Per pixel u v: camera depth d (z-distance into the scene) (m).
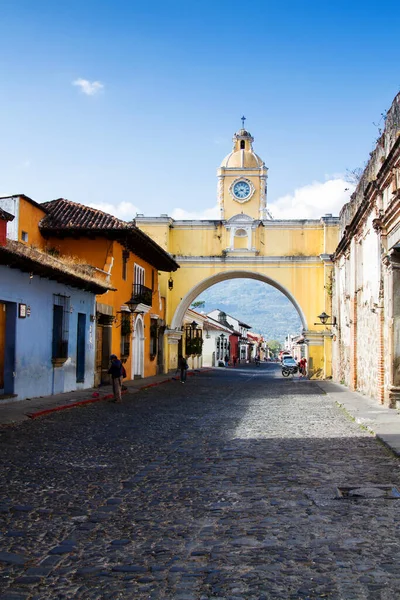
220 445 10.12
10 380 15.96
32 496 6.59
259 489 6.96
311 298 37.09
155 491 6.89
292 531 5.36
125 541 5.14
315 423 13.38
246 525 5.57
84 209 26.27
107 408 16.39
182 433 11.56
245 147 40.06
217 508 6.16
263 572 4.40
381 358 17.75
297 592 4.05
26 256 15.20
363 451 9.52
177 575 4.38
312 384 31.36
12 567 4.55
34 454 8.99
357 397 20.77
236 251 37.44
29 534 5.32
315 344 36.72
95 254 24.88
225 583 4.22
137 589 4.16
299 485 7.15
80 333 21.48
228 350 84.56
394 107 15.72
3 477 7.44
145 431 11.80
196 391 25.09
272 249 37.62
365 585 4.14
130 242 26.94
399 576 4.29
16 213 22.70
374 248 19.59
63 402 16.36
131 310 26.36
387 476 7.63
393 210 15.81
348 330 27.78
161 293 37.44
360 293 23.67
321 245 37.34
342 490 6.94
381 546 4.93
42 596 4.05
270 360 166.38
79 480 7.40
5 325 15.98
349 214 27.72
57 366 18.91
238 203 38.31
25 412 13.73
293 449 9.73
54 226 24.62
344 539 5.11
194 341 47.78
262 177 38.41
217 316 92.00
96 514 5.95
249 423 13.31
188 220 37.88
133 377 29.55
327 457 9.00
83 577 4.37
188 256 37.75
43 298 17.81
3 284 15.29
